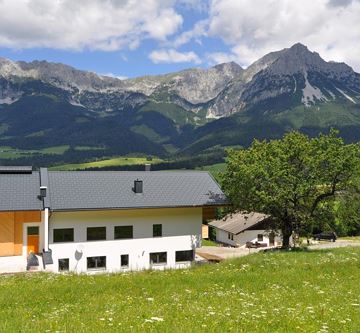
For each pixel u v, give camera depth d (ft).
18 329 37.19
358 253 114.83
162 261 153.58
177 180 169.27
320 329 34.83
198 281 71.92
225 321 37.78
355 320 39.37
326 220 157.89
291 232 157.17
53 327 37.04
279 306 47.26
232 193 152.25
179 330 33.83
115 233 147.33
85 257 142.31
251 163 153.79
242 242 279.28
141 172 170.50
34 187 147.02
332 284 65.92
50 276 92.22
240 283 69.41
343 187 149.38
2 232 138.31
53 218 139.44
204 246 270.26
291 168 145.69
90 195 148.77
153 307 47.06
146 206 148.46
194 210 158.20
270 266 90.53
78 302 56.13
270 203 146.82
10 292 67.00
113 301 54.80
